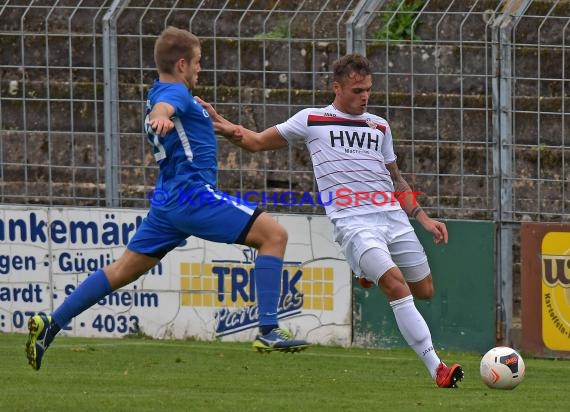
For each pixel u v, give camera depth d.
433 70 36.31
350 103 25.83
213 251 35.72
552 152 36.56
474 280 34.75
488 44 35.53
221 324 35.75
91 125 37.84
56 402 21.92
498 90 34.97
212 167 22.45
